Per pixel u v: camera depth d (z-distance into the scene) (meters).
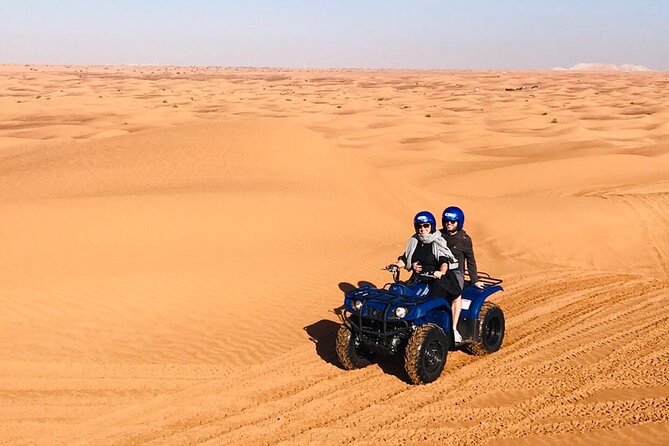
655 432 7.51
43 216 15.73
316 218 19.38
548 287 14.41
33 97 124.44
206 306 12.38
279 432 7.63
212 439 7.49
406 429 7.64
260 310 12.32
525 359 9.85
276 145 27.28
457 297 9.16
